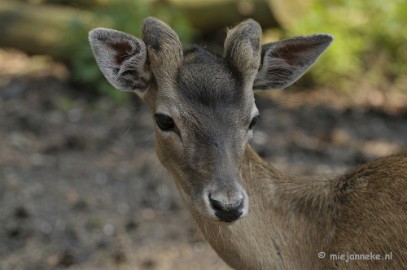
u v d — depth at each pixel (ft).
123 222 42.19
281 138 53.21
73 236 40.75
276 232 26.11
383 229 24.34
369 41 65.51
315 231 25.93
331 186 26.25
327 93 62.18
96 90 59.16
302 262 26.12
